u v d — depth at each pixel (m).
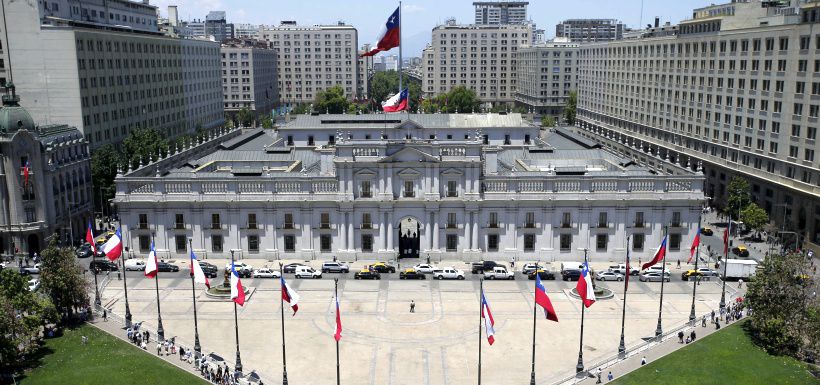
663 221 121.19
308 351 87.31
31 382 77.75
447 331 93.44
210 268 115.44
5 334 79.31
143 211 121.94
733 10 169.62
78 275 95.31
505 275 114.44
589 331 93.25
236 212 122.00
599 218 121.19
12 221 125.00
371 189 120.62
